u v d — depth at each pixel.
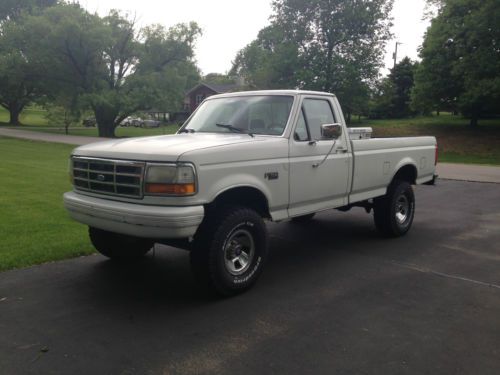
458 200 10.66
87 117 55.09
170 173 3.98
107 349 3.51
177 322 3.99
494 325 3.96
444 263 5.70
